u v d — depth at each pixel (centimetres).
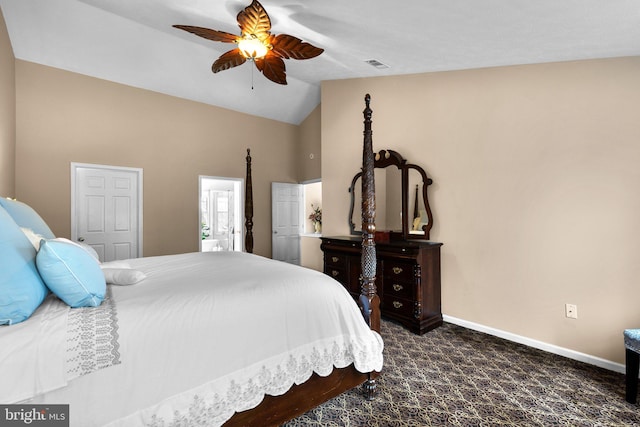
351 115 414
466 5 190
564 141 254
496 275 294
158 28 370
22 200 367
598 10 173
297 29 276
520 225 278
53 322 116
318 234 602
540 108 267
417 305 301
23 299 114
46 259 123
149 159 454
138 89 444
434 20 217
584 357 241
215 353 135
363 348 181
